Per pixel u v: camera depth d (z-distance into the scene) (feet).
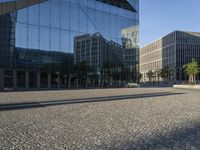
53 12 156.35
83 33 169.07
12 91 122.01
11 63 142.31
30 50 147.84
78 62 166.50
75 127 32.27
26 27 146.51
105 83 180.14
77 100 69.41
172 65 418.72
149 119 38.17
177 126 32.71
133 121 36.45
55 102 63.87
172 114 43.45
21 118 39.42
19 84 144.97
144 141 25.23
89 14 172.55
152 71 481.46
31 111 47.65
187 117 40.11
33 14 148.87
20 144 24.22
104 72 179.22
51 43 155.43
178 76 410.93
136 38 198.70
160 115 42.27
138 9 201.98
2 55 139.95
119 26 188.85
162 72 415.44
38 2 150.51
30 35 147.84
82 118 39.11
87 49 170.71
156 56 476.13
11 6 142.41
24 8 146.10
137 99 74.43
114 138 26.40
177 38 412.98
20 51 144.77
